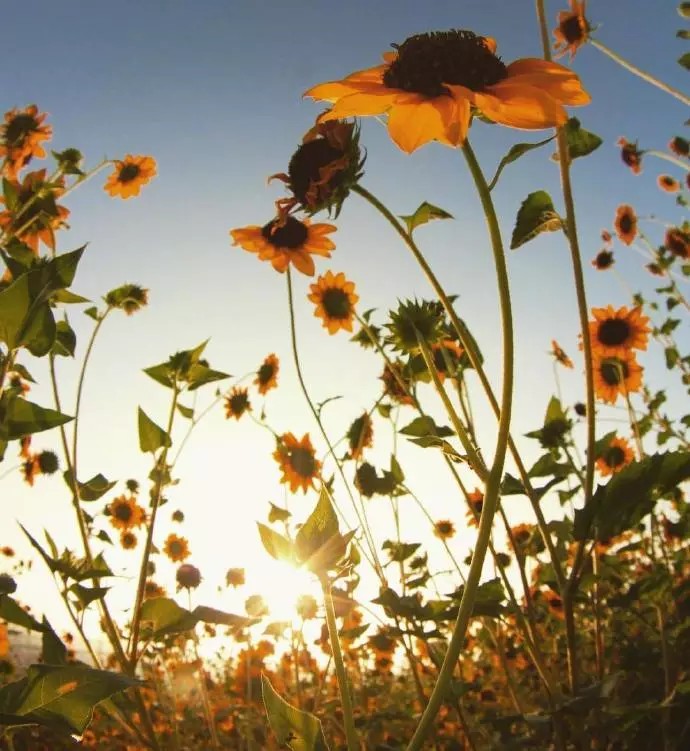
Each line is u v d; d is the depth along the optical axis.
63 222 0.74
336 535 0.26
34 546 0.51
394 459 0.78
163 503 0.78
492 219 0.29
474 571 0.25
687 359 1.26
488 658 1.21
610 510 0.43
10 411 0.31
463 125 0.30
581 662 0.91
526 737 0.51
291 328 0.78
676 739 0.49
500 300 0.28
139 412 0.62
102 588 0.52
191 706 1.15
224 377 0.65
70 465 0.63
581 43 0.85
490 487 0.26
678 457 0.42
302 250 0.81
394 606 0.61
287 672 1.22
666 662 0.57
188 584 1.02
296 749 0.24
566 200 0.51
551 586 0.55
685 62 0.79
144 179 1.09
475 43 0.34
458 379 0.63
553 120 0.30
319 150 0.41
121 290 0.79
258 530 0.27
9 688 0.23
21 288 0.31
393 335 0.60
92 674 0.23
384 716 0.77
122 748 0.92
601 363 0.91
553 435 0.65
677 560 0.82
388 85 0.34
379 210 0.40
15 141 0.83
